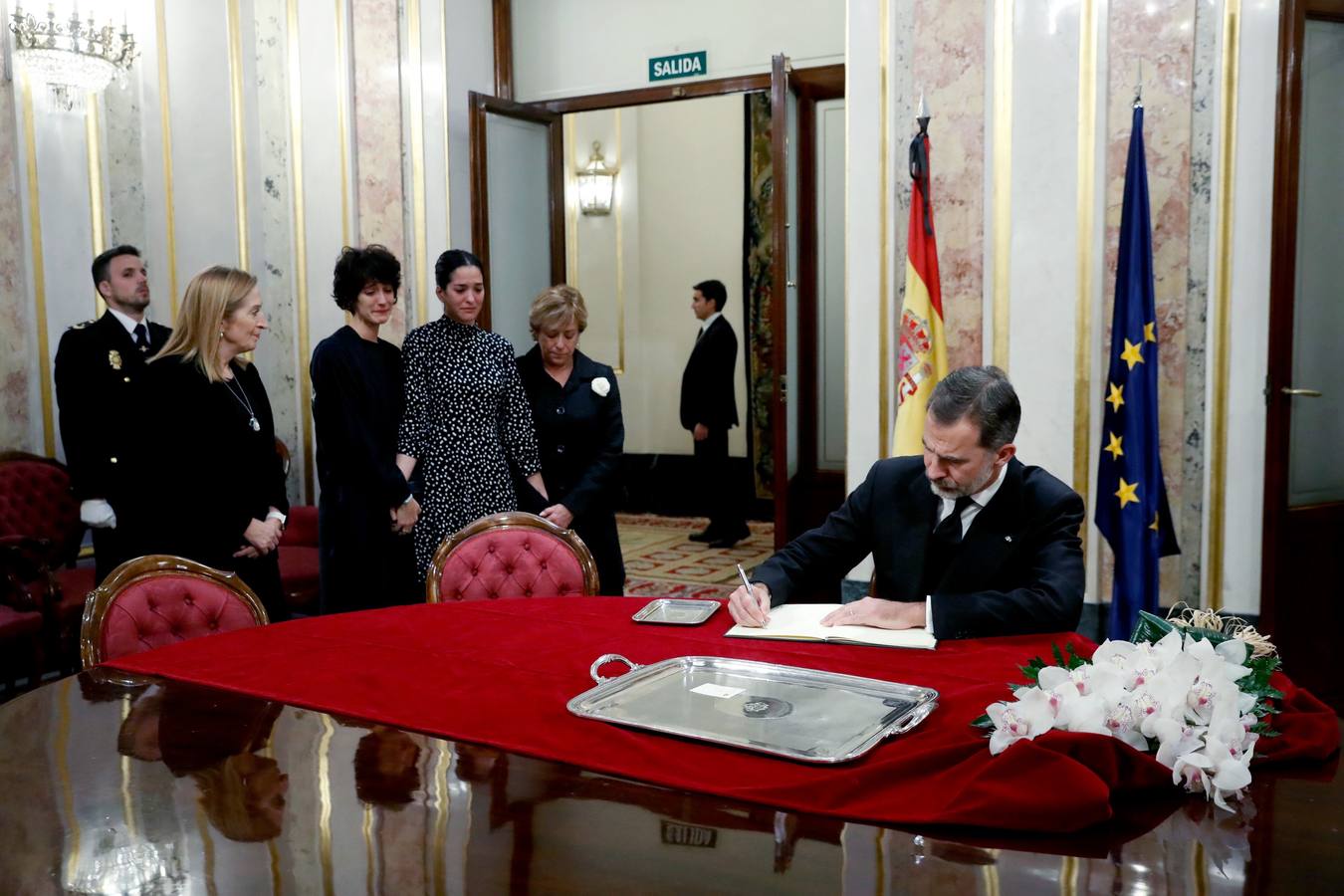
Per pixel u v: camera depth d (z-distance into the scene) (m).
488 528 2.80
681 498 8.38
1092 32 4.10
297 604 4.43
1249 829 1.27
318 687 1.86
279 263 5.62
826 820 1.31
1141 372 3.81
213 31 5.35
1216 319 4.01
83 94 4.66
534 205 5.96
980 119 4.30
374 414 3.49
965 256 4.38
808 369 5.86
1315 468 4.10
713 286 6.74
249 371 3.33
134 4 5.01
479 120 5.43
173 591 2.36
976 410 2.03
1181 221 4.04
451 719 1.68
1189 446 4.10
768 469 7.77
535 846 1.25
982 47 4.28
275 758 1.54
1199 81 3.97
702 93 5.73
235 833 1.30
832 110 5.72
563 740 1.58
